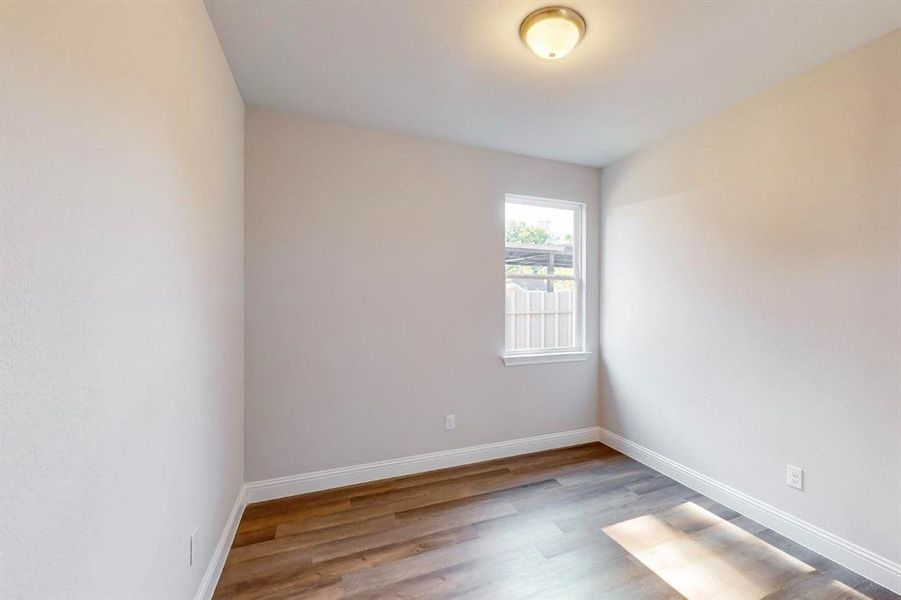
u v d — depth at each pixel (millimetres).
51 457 664
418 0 1467
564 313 3338
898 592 1588
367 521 2127
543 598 1580
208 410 1591
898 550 1599
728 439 2297
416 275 2732
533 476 2693
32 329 622
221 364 1790
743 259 2217
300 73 1975
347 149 2539
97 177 803
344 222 2535
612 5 1481
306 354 2451
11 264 579
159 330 1109
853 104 1745
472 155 2900
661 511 2240
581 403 3318
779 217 2037
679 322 2623
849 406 1758
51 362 666
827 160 1838
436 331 2799
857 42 1694
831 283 1822
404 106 2311
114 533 864
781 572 1731
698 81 2021
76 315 736
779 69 1907
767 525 2076
